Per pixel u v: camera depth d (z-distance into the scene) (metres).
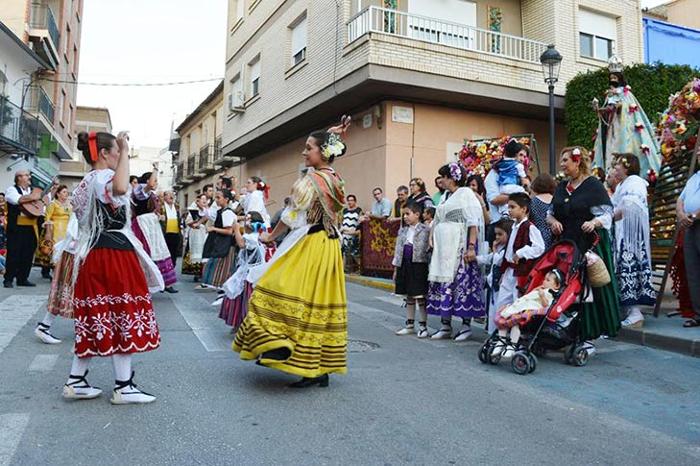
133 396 3.99
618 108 8.46
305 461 3.13
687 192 6.59
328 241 4.58
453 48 14.02
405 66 13.34
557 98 15.56
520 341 5.54
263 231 6.41
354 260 14.09
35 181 24.55
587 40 16.77
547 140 16.67
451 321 7.42
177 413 3.84
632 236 6.58
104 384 4.45
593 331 5.43
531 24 16.55
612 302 5.52
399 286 6.97
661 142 7.98
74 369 4.04
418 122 14.66
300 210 4.48
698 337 5.96
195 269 12.16
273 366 4.25
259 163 22.33
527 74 15.09
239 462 3.10
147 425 3.61
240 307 6.22
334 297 4.54
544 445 3.45
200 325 6.99
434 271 6.52
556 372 5.20
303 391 4.43
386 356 5.75
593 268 5.28
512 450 3.36
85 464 3.02
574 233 5.49
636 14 17.52
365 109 15.12
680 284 7.14
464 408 4.12
